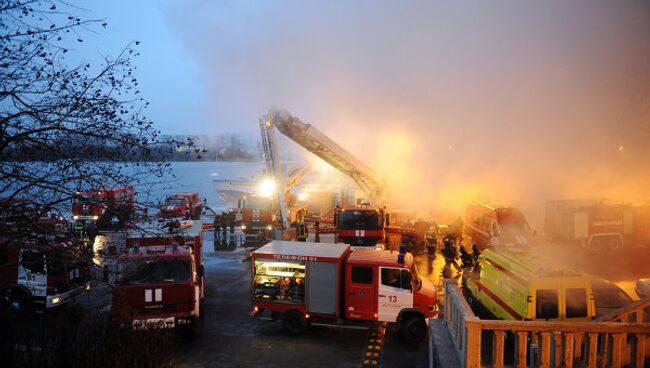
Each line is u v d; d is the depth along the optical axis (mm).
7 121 5156
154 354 7277
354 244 17562
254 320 12445
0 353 6402
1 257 11867
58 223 5883
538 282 8750
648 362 6188
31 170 5336
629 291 14547
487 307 10922
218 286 15852
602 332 5789
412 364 9695
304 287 11164
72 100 5246
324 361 9852
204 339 11094
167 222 7582
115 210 5570
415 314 10766
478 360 5875
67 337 6957
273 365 9641
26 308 11906
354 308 11000
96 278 6488
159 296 10469
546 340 5805
